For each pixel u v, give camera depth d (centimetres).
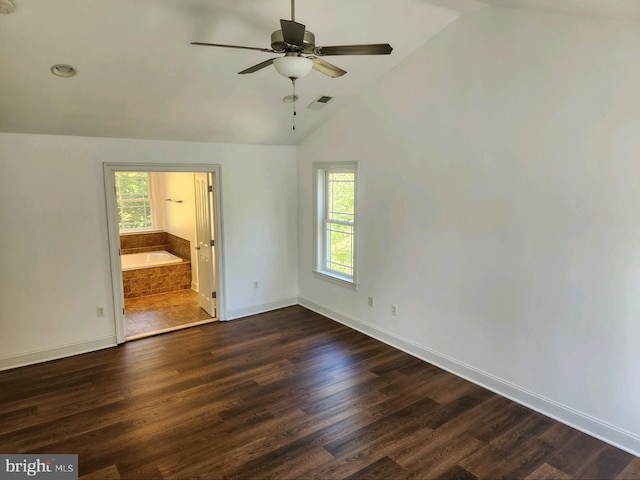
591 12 263
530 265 326
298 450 286
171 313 576
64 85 342
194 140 492
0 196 391
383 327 471
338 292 535
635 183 264
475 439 297
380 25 347
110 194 445
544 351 324
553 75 297
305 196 573
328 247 561
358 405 342
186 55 338
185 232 707
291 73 256
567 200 298
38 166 406
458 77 360
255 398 354
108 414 330
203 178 537
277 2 297
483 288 362
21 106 356
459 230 375
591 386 299
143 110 404
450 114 371
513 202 331
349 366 412
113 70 337
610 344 286
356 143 475
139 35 305
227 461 275
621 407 285
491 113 339
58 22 278
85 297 444
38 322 421
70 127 405
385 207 448
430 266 407
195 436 302
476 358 375
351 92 452
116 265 457
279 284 594
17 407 340
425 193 402
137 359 431
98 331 455
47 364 420
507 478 260
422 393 360
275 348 457
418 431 307
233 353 445
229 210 532
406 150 416
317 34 346
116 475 262
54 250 422
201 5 288
